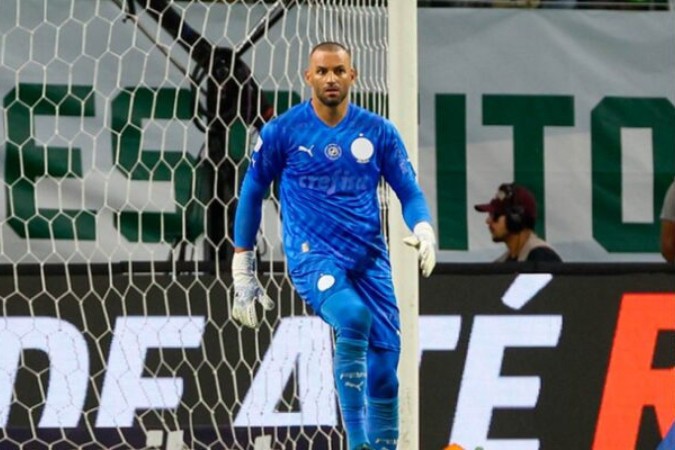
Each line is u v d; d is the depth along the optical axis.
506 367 29.83
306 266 22.86
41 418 28.03
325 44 23.19
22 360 28.12
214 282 28.77
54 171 30.80
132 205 30.89
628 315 30.30
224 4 31.31
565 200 33.44
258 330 28.69
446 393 29.61
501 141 33.31
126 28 31.14
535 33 33.47
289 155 23.14
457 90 33.25
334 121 23.19
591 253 33.47
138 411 28.27
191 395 28.44
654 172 33.62
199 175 30.75
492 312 29.88
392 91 26.30
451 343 29.70
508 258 32.97
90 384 28.27
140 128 30.98
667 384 30.28
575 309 30.14
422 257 22.48
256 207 23.53
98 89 31.02
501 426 29.72
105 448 28.11
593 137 33.56
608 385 30.12
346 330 22.20
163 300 28.61
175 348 28.48
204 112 30.77
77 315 28.36
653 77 33.72
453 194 33.06
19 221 30.66
